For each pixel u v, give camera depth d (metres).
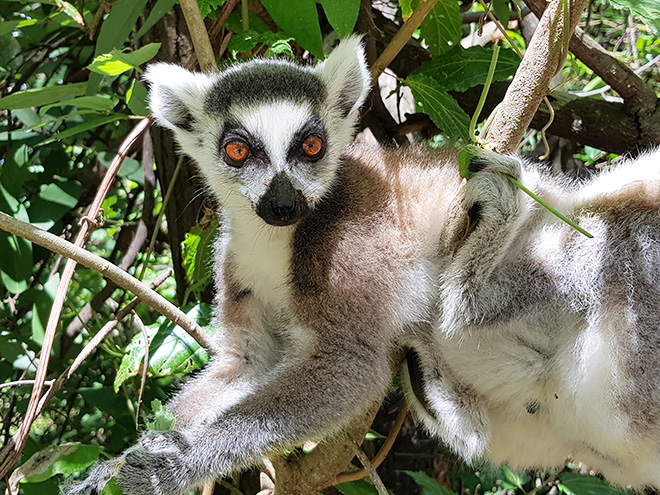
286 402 0.29
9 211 0.43
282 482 0.31
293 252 0.31
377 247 0.30
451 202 0.32
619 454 0.31
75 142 0.54
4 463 0.26
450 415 0.32
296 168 0.31
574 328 0.31
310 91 0.33
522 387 0.32
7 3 0.50
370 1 0.43
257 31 0.38
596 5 0.59
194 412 0.32
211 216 0.38
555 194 0.33
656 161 0.32
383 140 0.45
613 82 0.41
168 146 0.42
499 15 0.42
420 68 0.41
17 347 0.43
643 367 0.29
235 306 0.34
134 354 0.33
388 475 0.46
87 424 0.48
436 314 0.32
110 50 0.34
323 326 0.30
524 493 0.41
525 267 0.31
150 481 0.28
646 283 0.30
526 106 0.27
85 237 0.31
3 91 0.53
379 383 0.30
